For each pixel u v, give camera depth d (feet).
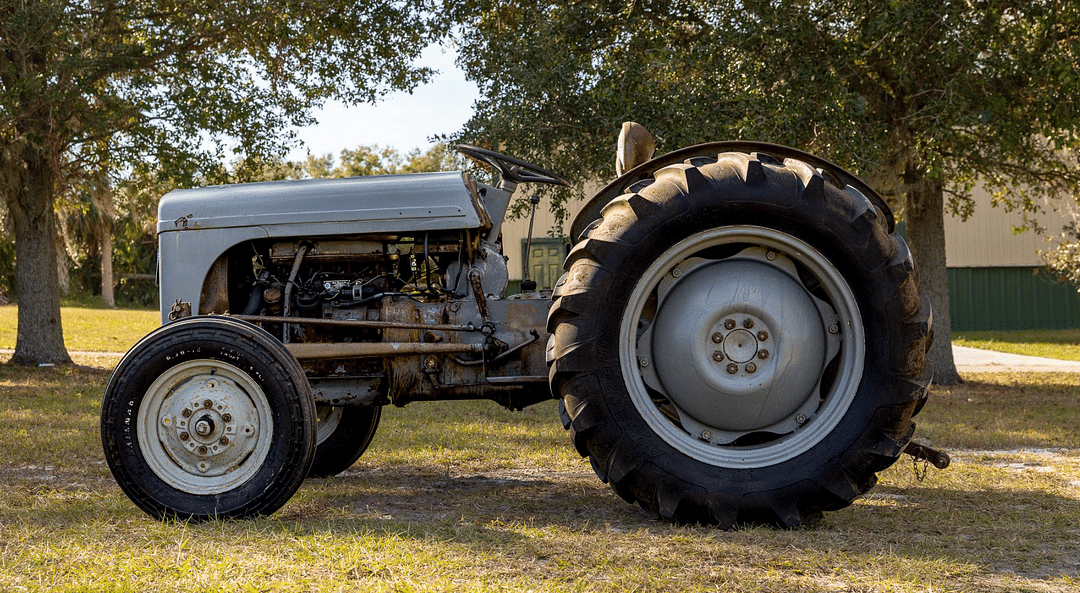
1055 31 33.96
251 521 12.15
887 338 12.25
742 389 12.41
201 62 44.86
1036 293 87.10
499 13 41.24
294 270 14.71
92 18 41.78
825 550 11.00
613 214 12.59
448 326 13.80
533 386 14.37
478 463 18.15
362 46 44.91
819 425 12.41
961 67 34.17
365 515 12.98
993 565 10.52
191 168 40.81
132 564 10.09
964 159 38.14
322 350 13.48
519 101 34.12
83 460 17.75
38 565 10.14
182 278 14.70
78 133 42.88
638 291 12.32
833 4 34.27
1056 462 18.56
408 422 24.27
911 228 41.63
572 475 16.84
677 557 10.55
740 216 12.30
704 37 34.71
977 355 60.85
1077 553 11.09
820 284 12.78
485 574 9.87
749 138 30.60
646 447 12.21
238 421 12.47
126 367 12.51
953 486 15.44
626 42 37.06
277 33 42.57
